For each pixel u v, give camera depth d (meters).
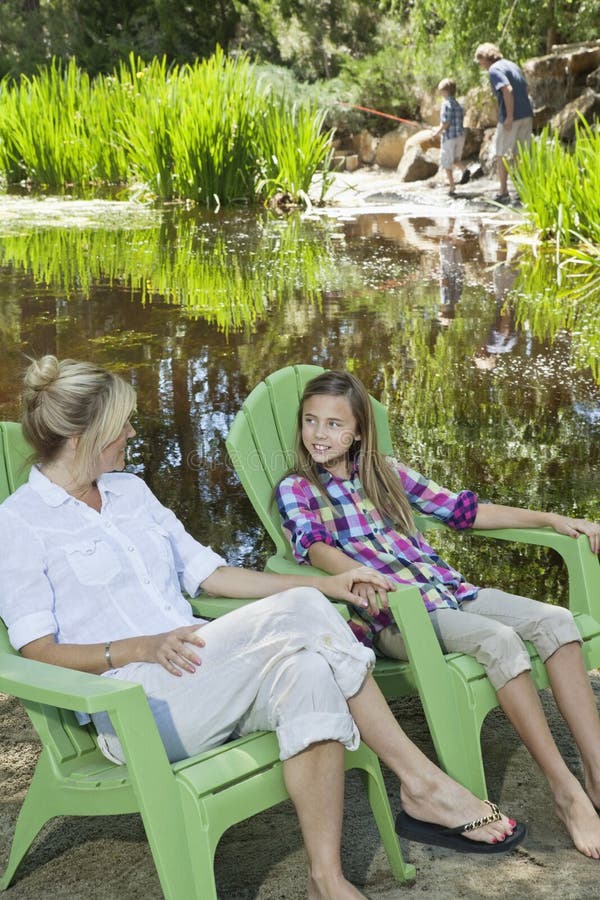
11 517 2.12
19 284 7.41
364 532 2.58
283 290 7.14
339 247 8.76
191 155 11.34
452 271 7.79
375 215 10.72
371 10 16.47
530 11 13.05
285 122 11.35
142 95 12.49
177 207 11.28
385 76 14.98
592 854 2.06
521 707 2.20
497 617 2.42
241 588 2.34
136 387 5.05
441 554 3.60
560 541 2.58
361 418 2.59
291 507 2.57
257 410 2.77
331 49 16.64
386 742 2.02
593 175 8.58
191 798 1.79
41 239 9.19
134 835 2.21
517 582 3.37
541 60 12.83
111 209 11.10
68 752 2.04
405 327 6.16
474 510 2.68
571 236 8.91
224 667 1.96
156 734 1.76
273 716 1.91
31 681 1.76
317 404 2.57
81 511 2.17
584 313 6.55
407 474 2.75
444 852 2.10
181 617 2.20
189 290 7.19
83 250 8.70
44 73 13.68
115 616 2.13
